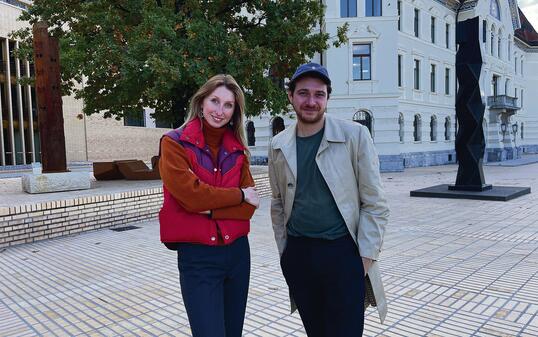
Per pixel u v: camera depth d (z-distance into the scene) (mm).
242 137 2463
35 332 3689
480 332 3377
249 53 12000
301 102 2303
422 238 6879
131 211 8828
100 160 35094
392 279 4766
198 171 2244
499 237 6824
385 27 22516
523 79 47094
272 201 2625
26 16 13945
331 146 2338
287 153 2412
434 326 3520
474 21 11812
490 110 33594
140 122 40094
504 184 15422
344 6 22656
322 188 2344
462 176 12258
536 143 48500
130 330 3670
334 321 2369
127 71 11164
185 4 13266
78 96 14602
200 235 2201
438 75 29281
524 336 3285
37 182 9117
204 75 11469
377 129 22891
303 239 2428
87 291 4730
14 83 28109
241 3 14234
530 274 4832
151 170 13055
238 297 2375
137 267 5605
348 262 2348
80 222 7891
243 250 2381
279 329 3586
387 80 22672
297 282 2486
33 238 7219
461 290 4355
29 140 29234
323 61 23031
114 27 12578
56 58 9828
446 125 30609
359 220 2377
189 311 2219
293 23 13547
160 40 11477
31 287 4949
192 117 2354
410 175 20922
